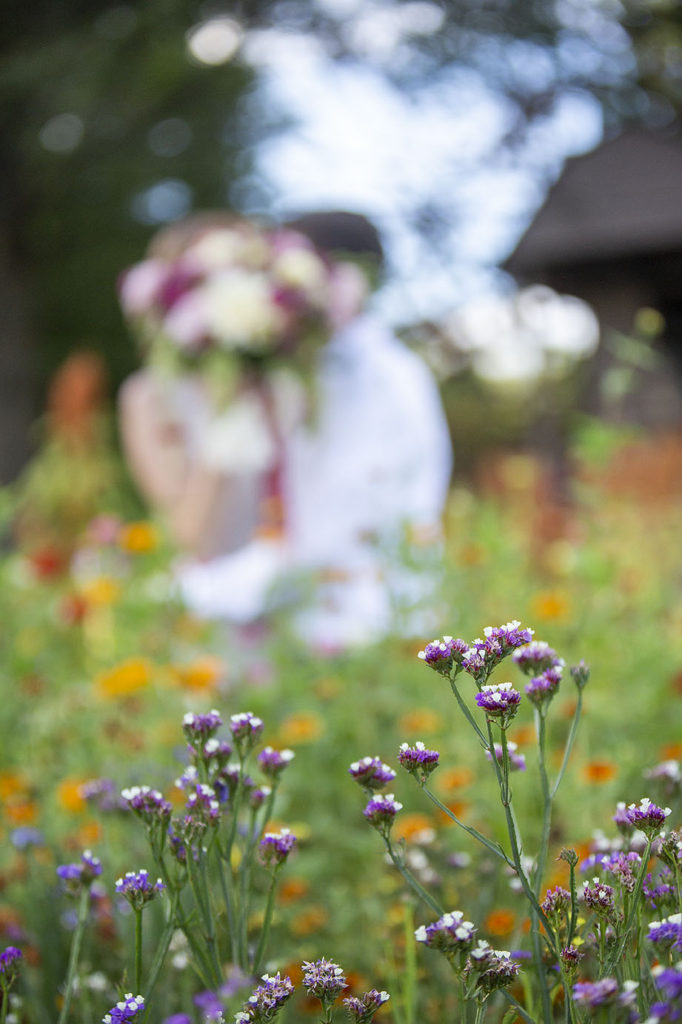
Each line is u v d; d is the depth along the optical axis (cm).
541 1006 88
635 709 222
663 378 846
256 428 308
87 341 1264
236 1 657
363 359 328
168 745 213
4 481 908
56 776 209
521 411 927
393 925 144
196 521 318
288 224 335
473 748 203
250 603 292
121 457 998
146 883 90
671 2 546
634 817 86
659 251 853
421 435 330
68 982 103
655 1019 68
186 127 1106
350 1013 84
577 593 305
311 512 316
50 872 163
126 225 1267
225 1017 93
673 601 328
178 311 311
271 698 231
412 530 263
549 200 854
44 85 725
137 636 286
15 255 955
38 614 327
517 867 84
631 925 85
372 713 226
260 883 147
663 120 608
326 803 202
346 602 287
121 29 696
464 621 263
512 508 436
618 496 400
